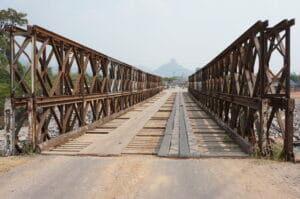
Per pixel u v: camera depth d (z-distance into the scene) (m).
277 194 3.06
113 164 4.36
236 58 6.69
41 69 5.63
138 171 3.96
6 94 16.09
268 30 4.70
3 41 20.75
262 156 4.71
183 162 4.48
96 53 8.21
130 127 8.42
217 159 4.67
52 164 4.32
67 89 6.57
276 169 3.96
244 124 5.87
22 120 5.05
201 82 16.12
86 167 4.17
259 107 4.73
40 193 3.13
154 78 29.39
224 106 8.55
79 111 7.33
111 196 3.04
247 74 5.59
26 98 4.91
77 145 5.96
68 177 3.68
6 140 4.77
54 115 5.88
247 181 3.49
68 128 6.77
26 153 4.95
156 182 3.49
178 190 3.21
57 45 6.02
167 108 15.23
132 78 14.99
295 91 49.09
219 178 3.62
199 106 16.03
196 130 7.88
